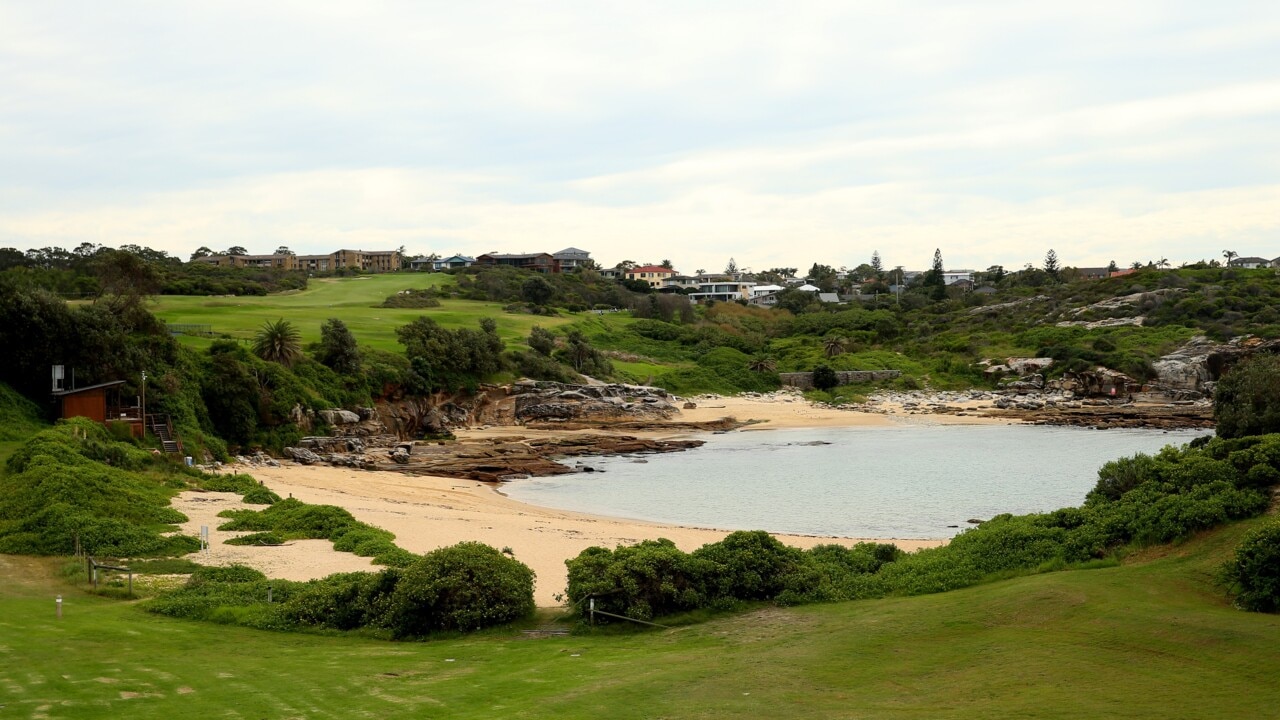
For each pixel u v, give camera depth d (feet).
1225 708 55.42
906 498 209.36
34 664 70.49
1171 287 546.26
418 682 70.85
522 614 95.61
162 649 79.36
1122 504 102.27
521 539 144.25
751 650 76.64
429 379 335.88
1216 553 86.94
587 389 377.50
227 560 120.78
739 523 181.68
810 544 151.94
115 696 63.57
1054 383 434.30
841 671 68.54
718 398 447.83
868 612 86.58
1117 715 55.31
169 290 486.38
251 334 335.67
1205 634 67.46
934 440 324.60
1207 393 400.67
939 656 70.03
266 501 163.32
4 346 206.90
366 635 90.02
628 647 82.28
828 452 298.35
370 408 299.99
